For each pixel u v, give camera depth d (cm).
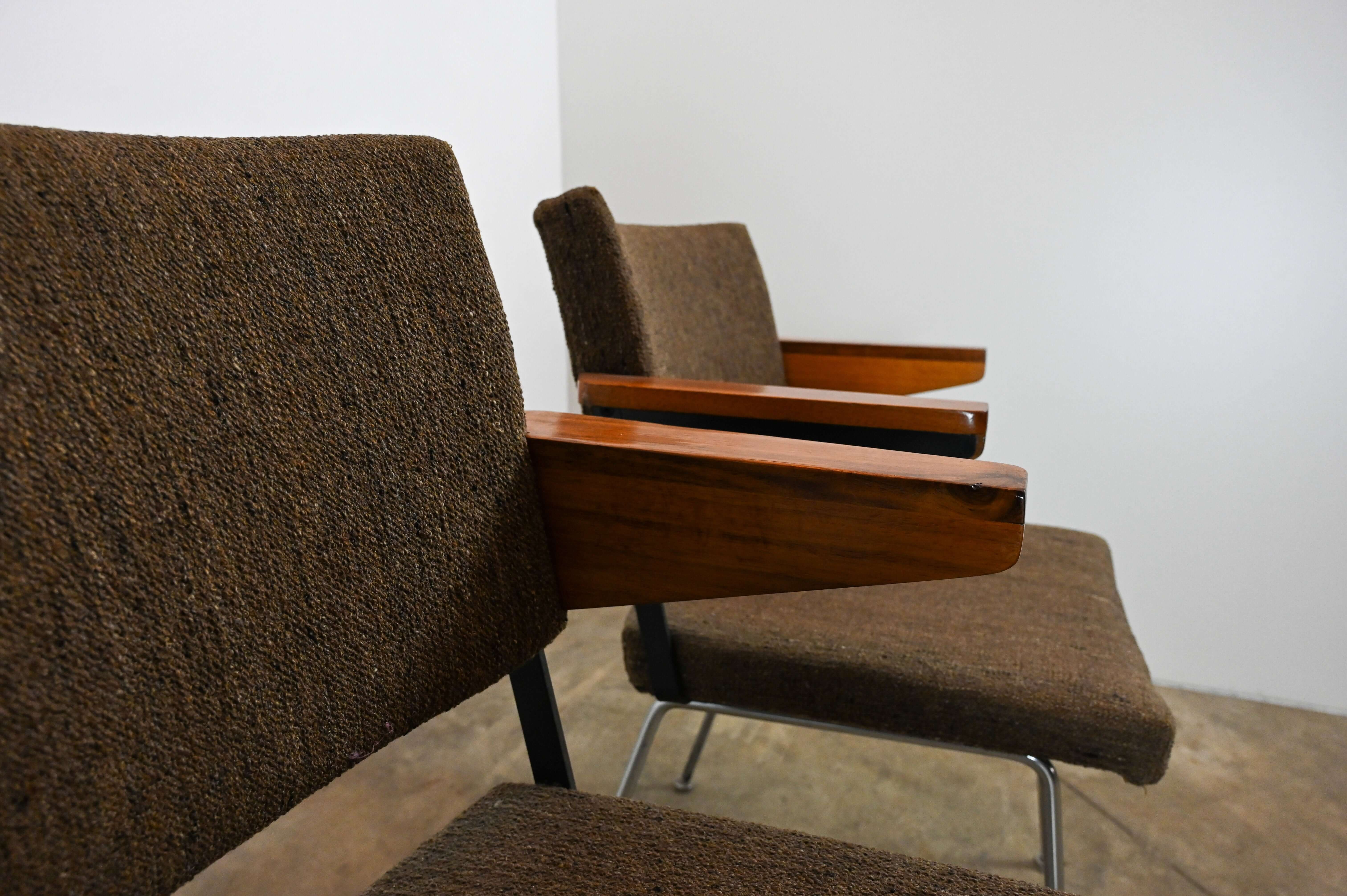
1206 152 161
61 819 34
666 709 88
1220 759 156
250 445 42
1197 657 180
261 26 126
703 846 51
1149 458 175
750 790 144
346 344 47
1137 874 127
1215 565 175
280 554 43
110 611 36
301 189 46
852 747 157
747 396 88
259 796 41
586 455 57
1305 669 173
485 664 54
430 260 52
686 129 196
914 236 183
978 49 171
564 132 206
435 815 134
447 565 51
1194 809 142
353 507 46
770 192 192
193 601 39
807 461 54
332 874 120
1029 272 176
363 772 144
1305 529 168
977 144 175
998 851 131
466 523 53
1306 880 126
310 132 137
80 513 35
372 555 47
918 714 79
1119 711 74
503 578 55
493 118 180
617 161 203
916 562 52
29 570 34
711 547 56
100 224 37
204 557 40
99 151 38
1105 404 176
